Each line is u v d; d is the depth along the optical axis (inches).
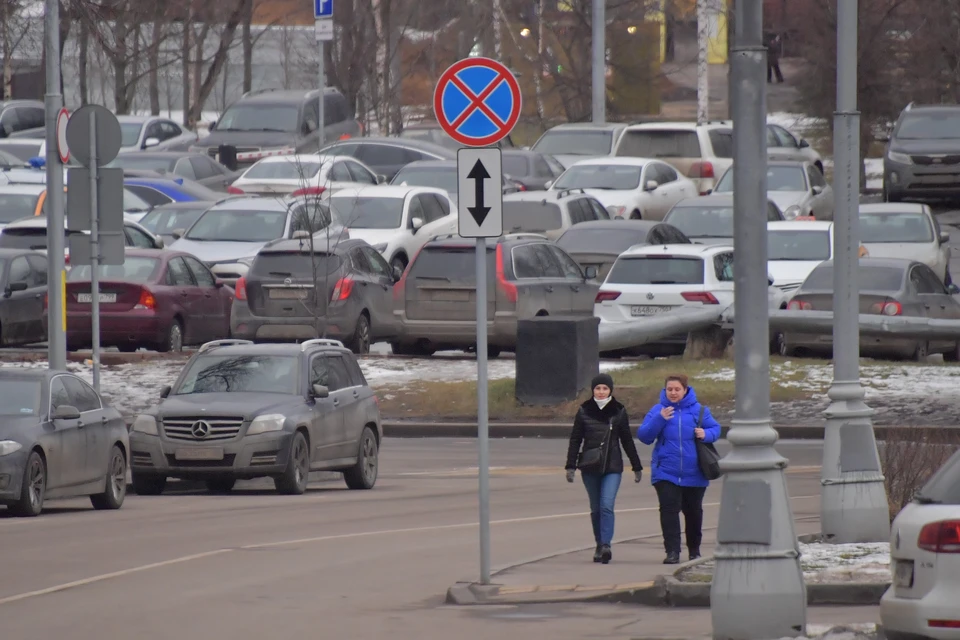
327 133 7190.0
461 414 3991.1
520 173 6333.7
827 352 4254.4
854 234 2169.0
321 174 5851.4
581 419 2149.4
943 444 2493.8
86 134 3043.8
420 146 6663.4
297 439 3002.0
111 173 3058.6
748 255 1507.1
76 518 2647.6
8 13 7564.0
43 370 2778.1
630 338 4151.1
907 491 2363.4
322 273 4350.4
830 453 2146.9
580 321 3981.3
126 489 3097.9
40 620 1745.8
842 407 2149.4
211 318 4640.8
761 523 1481.3
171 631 1685.5
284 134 7012.8
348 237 4894.2
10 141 6948.8
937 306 4318.4
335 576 2047.2
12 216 5413.4
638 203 5994.1
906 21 7249.0
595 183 6107.3
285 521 2583.7
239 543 2332.7
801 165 6018.7
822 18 7613.2
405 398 4057.6
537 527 2497.5
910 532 1315.2
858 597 1800.0
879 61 7160.4
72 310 4382.4
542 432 3870.6
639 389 3954.2
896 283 4227.4
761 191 1510.8
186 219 5477.4
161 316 4402.1
